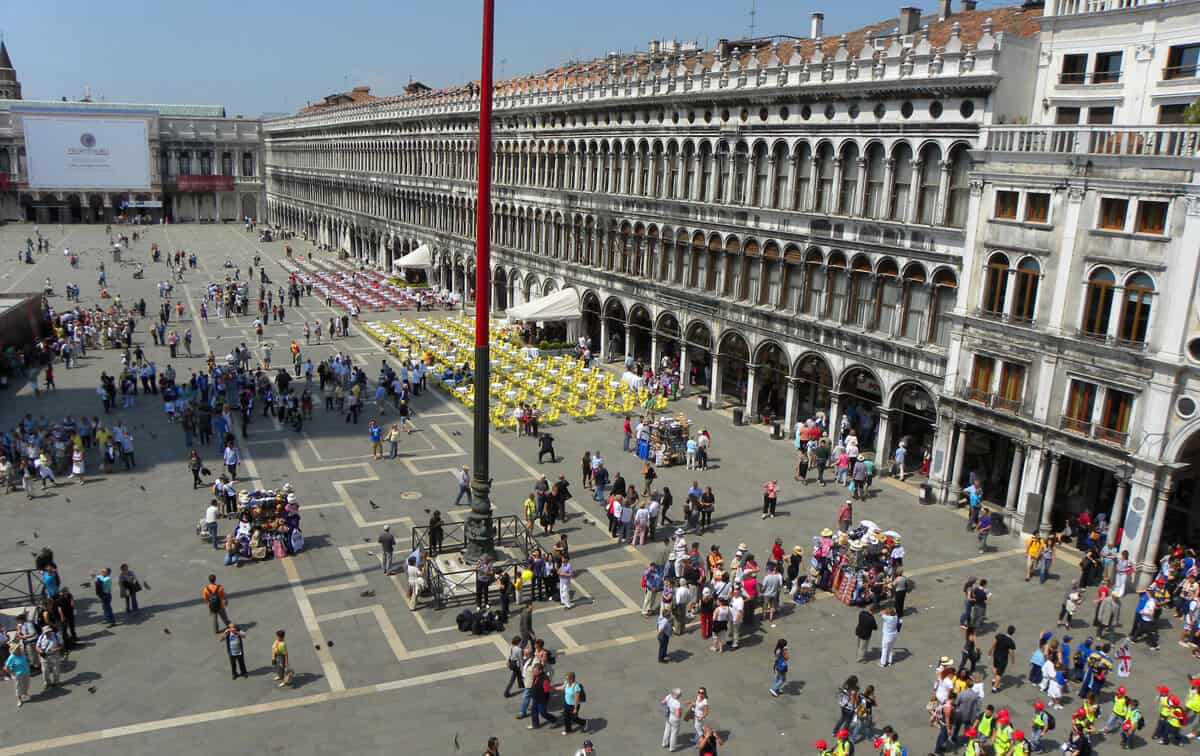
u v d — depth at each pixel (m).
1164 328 28.81
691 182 51.69
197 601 27.59
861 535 30.89
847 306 41.94
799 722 22.23
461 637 26.02
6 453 38.50
